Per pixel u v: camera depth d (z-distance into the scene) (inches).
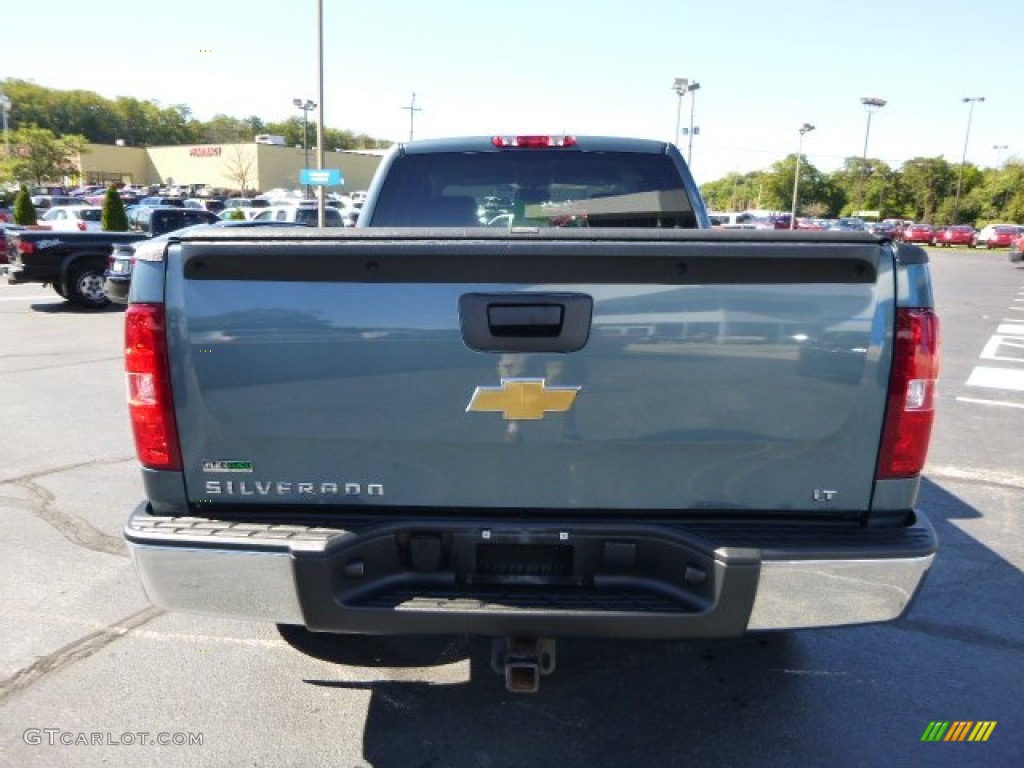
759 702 120.0
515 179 169.0
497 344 90.1
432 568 95.7
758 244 87.7
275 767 104.7
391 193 167.8
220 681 124.2
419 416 91.9
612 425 91.7
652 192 169.9
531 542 93.9
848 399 91.0
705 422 91.5
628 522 94.0
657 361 90.3
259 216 1062.4
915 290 89.7
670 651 134.9
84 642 135.0
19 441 249.4
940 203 3371.1
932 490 219.3
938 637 140.6
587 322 89.7
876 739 111.7
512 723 114.5
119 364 371.6
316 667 128.6
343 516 95.9
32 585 155.2
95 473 220.5
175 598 93.0
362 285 89.7
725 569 88.4
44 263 546.0
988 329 532.7
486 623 90.3
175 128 5506.9
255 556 90.1
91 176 3506.4
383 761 106.1
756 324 89.7
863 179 3393.2
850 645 137.5
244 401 92.2
